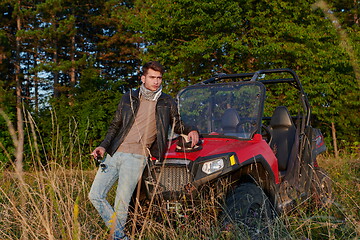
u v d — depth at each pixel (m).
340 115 17.94
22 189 2.69
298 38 16.58
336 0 9.55
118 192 3.50
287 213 4.26
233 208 3.50
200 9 16.00
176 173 3.66
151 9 19.20
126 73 33.09
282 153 4.78
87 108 15.06
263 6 17.06
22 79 26.05
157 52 18.31
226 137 4.20
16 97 15.27
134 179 3.52
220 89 4.56
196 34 17.58
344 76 16.64
